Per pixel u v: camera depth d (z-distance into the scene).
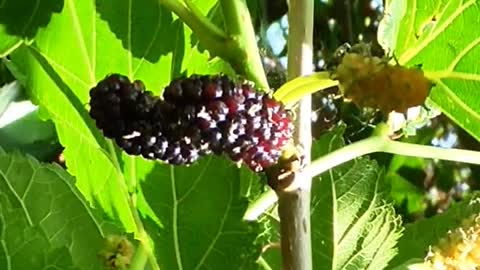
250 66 0.16
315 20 0.36
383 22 0.18
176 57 0.20
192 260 0.19
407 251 0.24
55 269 0.18
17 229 0.18
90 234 0.20
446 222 0.23
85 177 0.21
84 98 0.20
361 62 0.14
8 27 0.19
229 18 0.16
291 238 0.16
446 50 0.18
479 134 0.19
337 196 0.22
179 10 0.16
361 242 0.22
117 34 0.20
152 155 0.14
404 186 0.32
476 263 0.17
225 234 0.19
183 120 0.14
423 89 0.15
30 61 0.20
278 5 0.35
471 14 0.18
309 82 0.15
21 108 0.24
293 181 0.16
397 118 0.18
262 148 0.14
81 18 0.19
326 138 0.22
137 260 0.17
